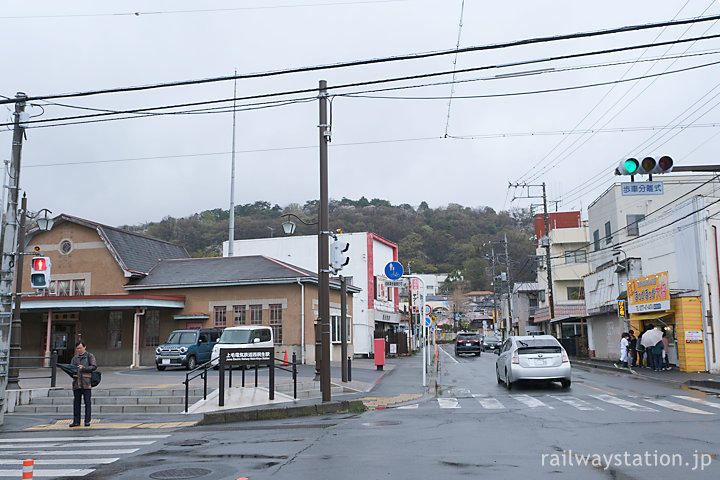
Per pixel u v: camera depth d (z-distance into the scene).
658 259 28.66
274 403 16.02
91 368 13.85
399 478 7.19
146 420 14.44
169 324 32.78
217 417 13.64
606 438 9.46
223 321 32.38
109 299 30.62
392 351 44.66
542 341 18.94
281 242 48.91
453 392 18.64
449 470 7.54
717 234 24.50
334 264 16.08
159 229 89.25
